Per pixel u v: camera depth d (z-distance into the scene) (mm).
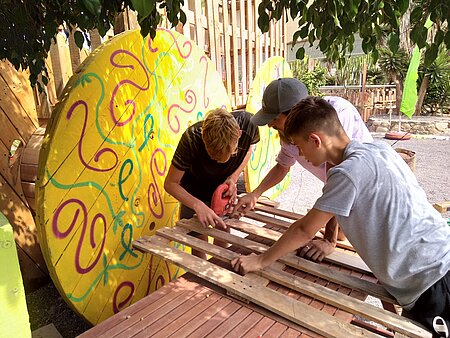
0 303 907
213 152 1787
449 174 5590
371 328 1743
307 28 1702
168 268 2473
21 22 1578
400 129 9633
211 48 3514
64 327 2207
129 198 2096
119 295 2072
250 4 4367
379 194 1167
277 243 1438
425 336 1148
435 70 10398
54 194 1637
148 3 745
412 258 1183
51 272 1687
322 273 1494
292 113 1330
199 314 1272
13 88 2320
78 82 1714
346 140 1325
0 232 905
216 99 2990
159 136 2322
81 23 1508
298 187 5121
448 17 1357
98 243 1898
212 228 1916
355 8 1449
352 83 13078
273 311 1267
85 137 1769
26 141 2406
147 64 2164
